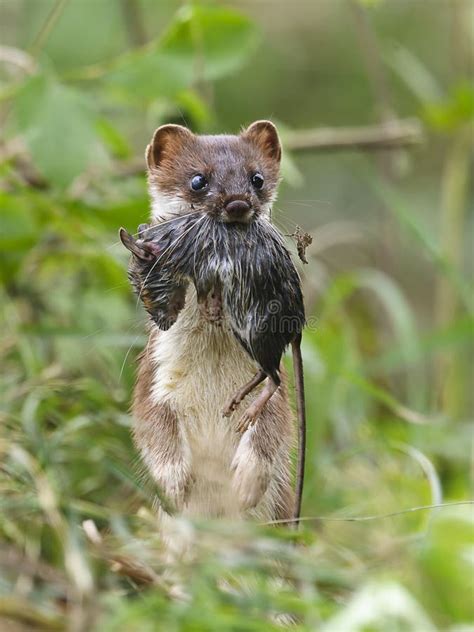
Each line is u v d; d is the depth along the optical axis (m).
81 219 12.72
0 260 12.58
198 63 12.81
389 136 14.75
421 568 8.34
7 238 12.14
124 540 8.26
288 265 8.64
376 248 18.30
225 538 7.95
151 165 10.50
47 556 8.36
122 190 13.69
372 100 22.27
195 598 7.40
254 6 23.19
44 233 12.84
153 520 9.39
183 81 12.65
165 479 9.46
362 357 16.12
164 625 7.00
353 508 11.83
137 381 10.16
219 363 9.55
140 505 10.12
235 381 9.58
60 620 7.12
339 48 22.86
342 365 12.76
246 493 9.27
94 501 10.18
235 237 8.60
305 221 20.89
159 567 8.27
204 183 10.03
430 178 21.64
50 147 11.60
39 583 7.61
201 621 7.01
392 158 18.77
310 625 7.47
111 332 12.49
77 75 12.65
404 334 13.71
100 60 20.02
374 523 11.62
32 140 11.62
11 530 8.35
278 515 9.88
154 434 9.59
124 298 13.27
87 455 10.31
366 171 15.21
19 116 11.69
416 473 12.66
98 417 10.59
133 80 12.61
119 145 13.91
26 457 8.73
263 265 8.52
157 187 10.39
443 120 15.90
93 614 6.98
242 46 12.94
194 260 8.57
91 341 11.98
